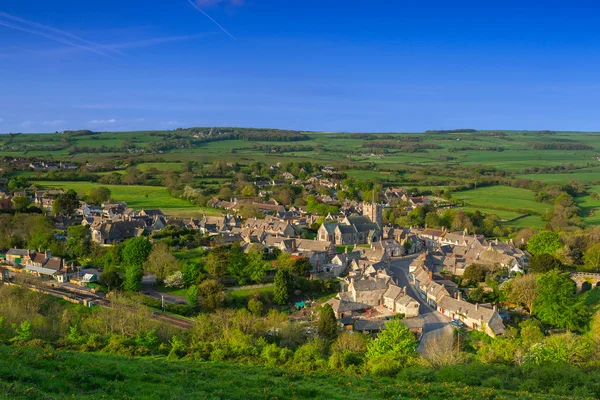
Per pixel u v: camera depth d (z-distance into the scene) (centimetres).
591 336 11962
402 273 18988
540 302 13900
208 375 7462
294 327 12169
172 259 16962
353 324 13325
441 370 8638
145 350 9556
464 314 13675
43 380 6059
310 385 7281
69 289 15512
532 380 8206
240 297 15388
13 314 11769
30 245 19488
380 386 7431
